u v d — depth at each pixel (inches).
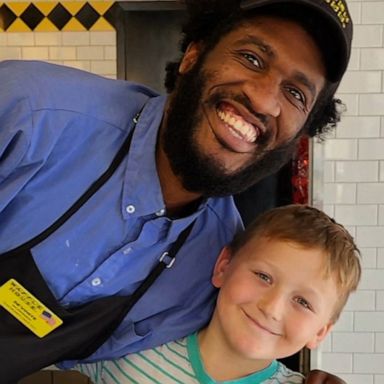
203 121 40.3
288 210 49.5
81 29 116.8
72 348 45.4
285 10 38.7
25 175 41.6
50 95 41.9
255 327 45.3
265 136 40.4
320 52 39.7
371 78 106.3
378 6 104.9
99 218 43.4
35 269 42.8
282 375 48.5
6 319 43.3
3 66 43.3
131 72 117.1
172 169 42.6
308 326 45.5
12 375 44.3
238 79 39.4
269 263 45.9
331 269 46.0
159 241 45.8
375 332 109.0
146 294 47.1
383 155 107.0
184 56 45.5
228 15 42.0
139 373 47.1
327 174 107.4
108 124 43.9
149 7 115.0
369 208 107.8
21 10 117.3
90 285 44.5
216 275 48.8
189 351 47.9
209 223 49.4
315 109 43.9
